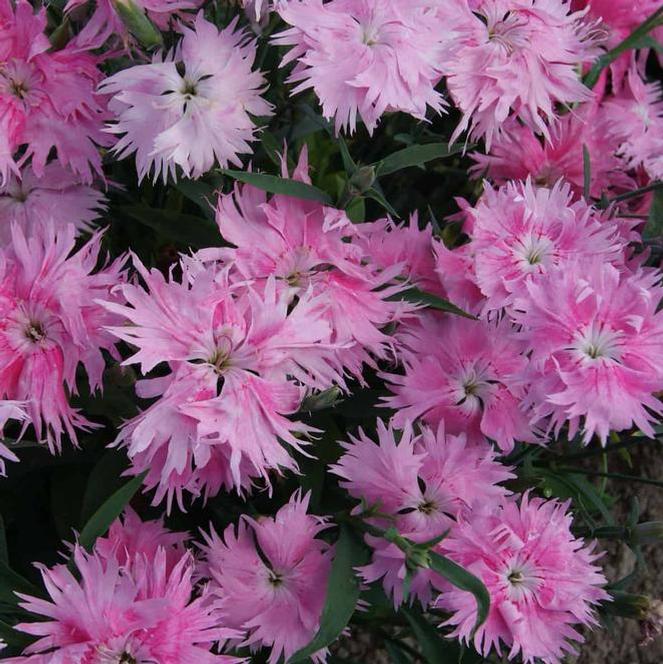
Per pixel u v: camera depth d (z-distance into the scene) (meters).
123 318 0.47
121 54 0.50
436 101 0.50
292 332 0.47
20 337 0.47
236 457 0.45
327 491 0.53
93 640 0.45
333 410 0.53
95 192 0.52
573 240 0.52
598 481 0.66
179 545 0.50
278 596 0.50
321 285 0.50
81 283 0.47
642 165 0.61
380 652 0.61
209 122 0.49
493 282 0.51
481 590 0.46
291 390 0.47
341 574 0.48
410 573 0.47
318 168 0.58
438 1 0.51
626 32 0.62
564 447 0.57
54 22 0.51
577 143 0.57
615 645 0.63
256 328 0.46
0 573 0.46
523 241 0.51
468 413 0.52
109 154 0.52
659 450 0.66
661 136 0.62
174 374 0.45
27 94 0.50
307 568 0.50
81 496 0.53
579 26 0.55
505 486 0.52
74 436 0.48
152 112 0.49
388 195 0.60
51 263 0.47
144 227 0.56
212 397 0.46
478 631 0.48
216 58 0.49
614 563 0.65
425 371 0.51
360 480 0.49
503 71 0.52
